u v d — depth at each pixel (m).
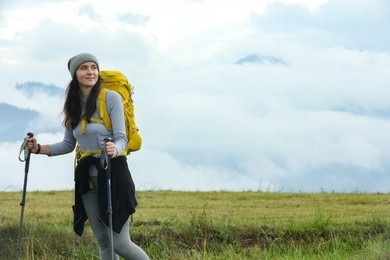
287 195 17.09
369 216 13.09
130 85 8.38
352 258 10.33
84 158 8.05
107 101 8.07
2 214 13.52
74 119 8.12
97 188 8.05
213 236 11.70
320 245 11.30
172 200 16.09
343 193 17.73
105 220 7.94
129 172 8.12
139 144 8.28
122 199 7.97
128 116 8.21
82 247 10.96
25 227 11.87
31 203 15.67
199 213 13.46
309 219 12.70
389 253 10.12
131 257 8.16
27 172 8.41
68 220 12.79
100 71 8.30
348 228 12.01
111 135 8.12
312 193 17.72
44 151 8.44
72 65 8.10
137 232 11.77
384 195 17.00
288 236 11.80
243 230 11.88
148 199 16.30
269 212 13.75
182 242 11.48
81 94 8.19
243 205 15.07
